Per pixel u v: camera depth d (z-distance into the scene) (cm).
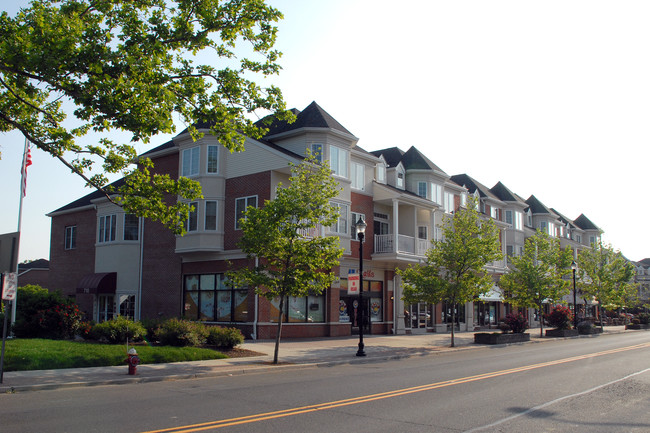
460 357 2095
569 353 2264
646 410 999
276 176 2595
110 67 1272
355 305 2994
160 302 3016
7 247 1225
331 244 1862
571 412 970
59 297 2072
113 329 1902
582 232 7288
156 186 1616
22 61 1215
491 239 2627
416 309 3462
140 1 1461
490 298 4150
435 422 862
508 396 1127
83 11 1412
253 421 847
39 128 1552
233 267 2631
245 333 2511
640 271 11594
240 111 1569
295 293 1802
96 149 1559
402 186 3606
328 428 806
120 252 3241
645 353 2264
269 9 1494
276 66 1586
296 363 1730
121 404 996
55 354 1508
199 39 1438
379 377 1434
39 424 814
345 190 2845
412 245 3212
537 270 3562
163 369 1480
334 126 2856
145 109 1315
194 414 901
